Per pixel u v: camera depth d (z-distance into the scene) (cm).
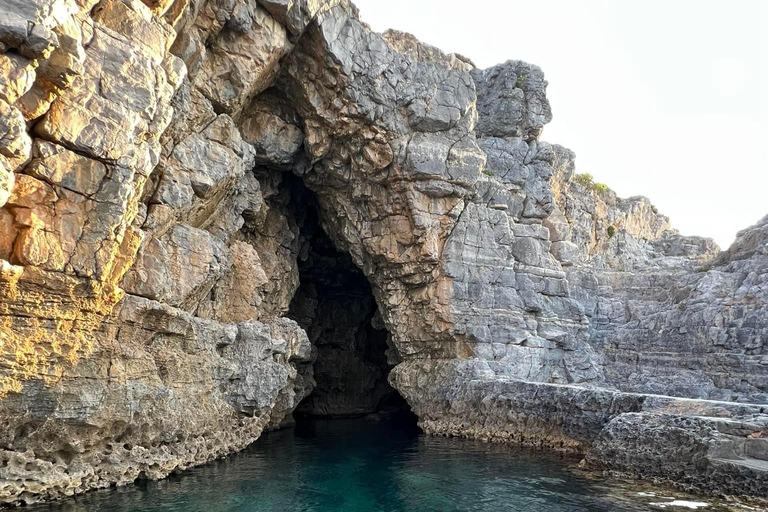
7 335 1343
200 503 1518
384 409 4050
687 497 1684
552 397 2478
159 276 1811
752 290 2884
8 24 1198
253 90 2448
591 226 3894
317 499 1666
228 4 2184
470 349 2948
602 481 1889
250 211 2600
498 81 3534
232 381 2177
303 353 2723
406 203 2877
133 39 1566
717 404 1981
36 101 1341
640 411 2147
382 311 3175
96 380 1526
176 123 1934
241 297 2456
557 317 3181
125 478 1602
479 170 2962
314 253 3616
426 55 3105
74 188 1420
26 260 1347
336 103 2633
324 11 2461
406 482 1883
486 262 3030
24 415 1369
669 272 3519
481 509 1606
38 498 1390
